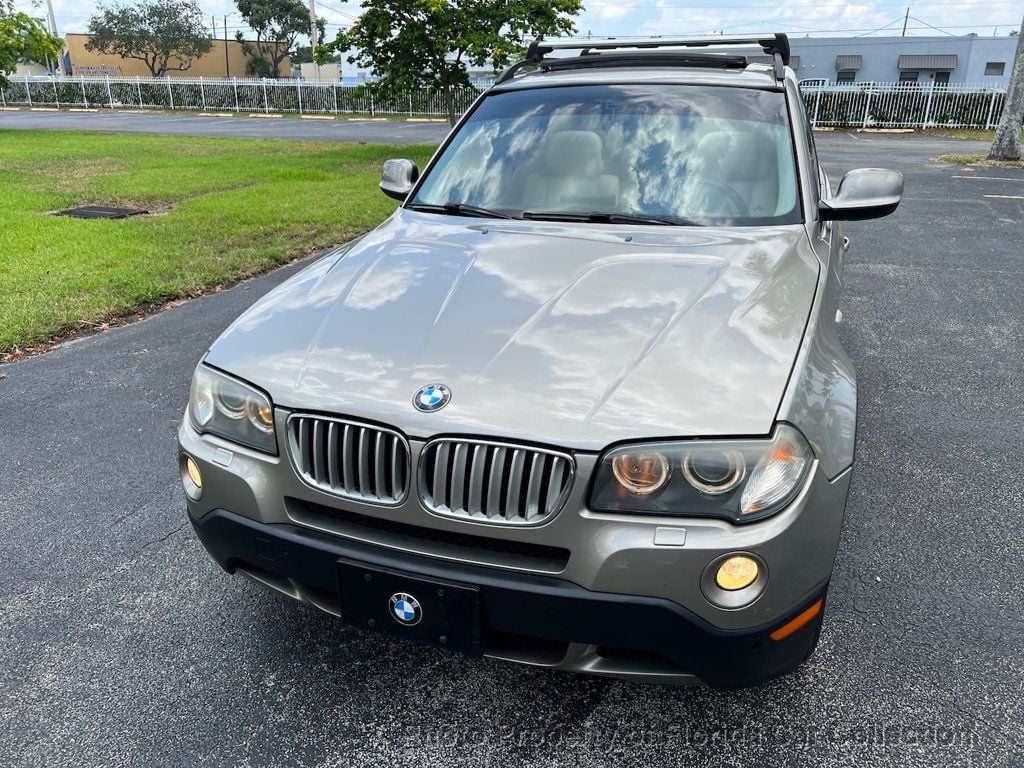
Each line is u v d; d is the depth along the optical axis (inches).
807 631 78.4
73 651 102.0
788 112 130.7
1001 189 502.3
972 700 92.3
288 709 92.3
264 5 2657.5
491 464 74.2
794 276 100.9
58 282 265.4
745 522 72.2
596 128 132.7
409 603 78.4
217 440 88.0
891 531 127.3
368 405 78.6
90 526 131.2
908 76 1871.3
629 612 72.8
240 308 249.1
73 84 1708.9
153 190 470.9
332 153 693.9
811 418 77.7
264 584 90.6
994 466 148.9
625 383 77.9
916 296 263.7
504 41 640.4
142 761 85.1
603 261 103.4
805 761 84.4
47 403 179.6
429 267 105.1
